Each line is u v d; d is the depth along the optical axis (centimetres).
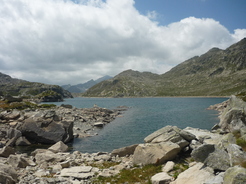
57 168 1609
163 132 2041
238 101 3059
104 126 4803
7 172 1298
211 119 5575
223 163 1112
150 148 1695
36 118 3303
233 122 2167
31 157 2100
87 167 1593
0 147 2766
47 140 3123
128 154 2145
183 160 1633
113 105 13738
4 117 3772
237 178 795
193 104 12888
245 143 1492
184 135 1950
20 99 7756
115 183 1268
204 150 1217
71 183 1233
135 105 13062
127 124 5078
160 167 1498
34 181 1243
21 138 3048
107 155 2103
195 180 1061
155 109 9544
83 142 3238
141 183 1249
